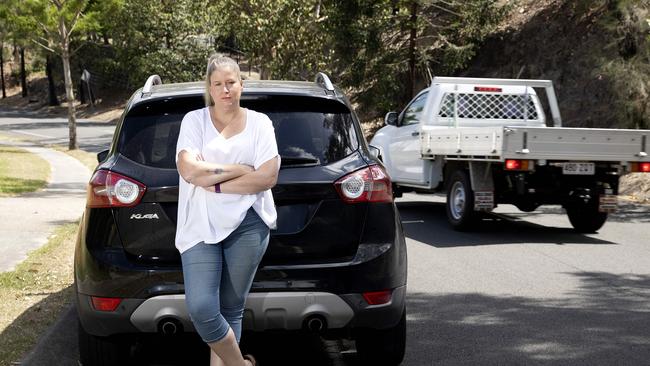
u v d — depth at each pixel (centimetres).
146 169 431
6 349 505
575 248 934
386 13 2500
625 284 739
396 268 443
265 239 380
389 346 476
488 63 2806
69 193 1522
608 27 1672
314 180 430
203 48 5047
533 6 2823
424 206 1366
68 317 586
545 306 654
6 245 887
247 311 416
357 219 437
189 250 371
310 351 534
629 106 1644
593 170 995
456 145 1052
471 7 2448
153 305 416
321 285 421
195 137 374
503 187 1045
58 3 2870
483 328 585
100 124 5403
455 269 808
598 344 543
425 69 2716
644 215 1254
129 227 425
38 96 8512
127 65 5269
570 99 2336
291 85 491
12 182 1677
